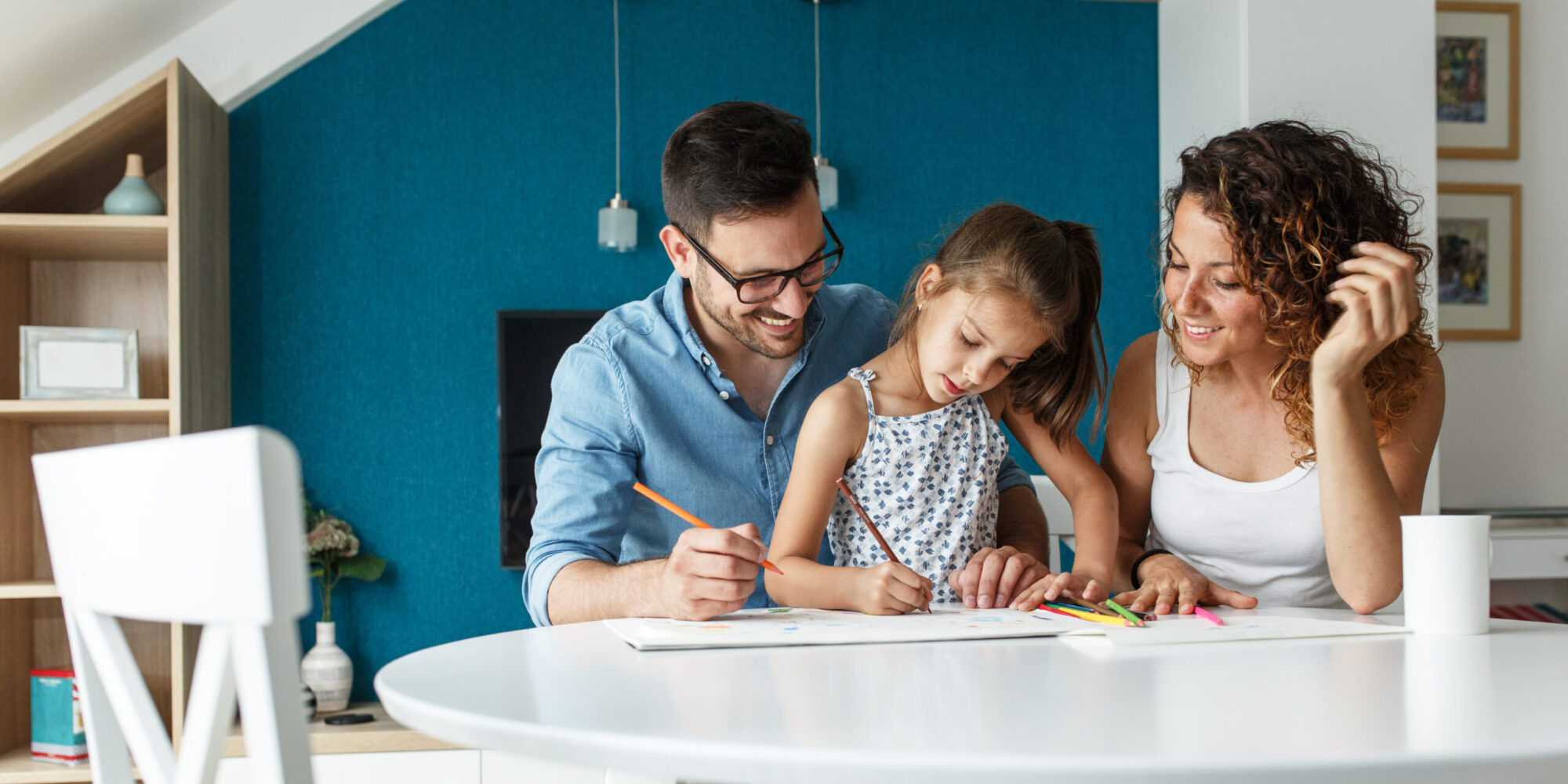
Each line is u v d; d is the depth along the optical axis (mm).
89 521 567
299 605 459
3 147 2764
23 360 2484
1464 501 3199
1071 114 3176
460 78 2990
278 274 2918
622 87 3033
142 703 591
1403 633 903
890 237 3100
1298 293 1159
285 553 454
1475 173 3229
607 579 1130
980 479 1375
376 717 2604
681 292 1445
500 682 685
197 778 490
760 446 1441
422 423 2945
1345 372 1096
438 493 2939
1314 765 469
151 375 2816
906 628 899
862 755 481
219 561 466
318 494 2906
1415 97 2768
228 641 493
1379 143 2752
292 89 2934
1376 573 1097
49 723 2463
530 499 2898
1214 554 1355
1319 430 1117
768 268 1246
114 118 2514
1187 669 724
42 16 2350
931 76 3133
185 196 2557
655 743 515
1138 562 1260
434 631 2920
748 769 495
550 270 2994
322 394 2918
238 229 2904
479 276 2975
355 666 2896
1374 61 2756
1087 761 467
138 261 2818
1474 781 479
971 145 3137
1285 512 1304
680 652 813
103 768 633
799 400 1474
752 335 1338
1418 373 1246
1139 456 1456
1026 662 754
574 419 1394
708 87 3055
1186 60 3029
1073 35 3186
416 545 2928
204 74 2838
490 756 2467
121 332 2549
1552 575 2824
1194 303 1199
